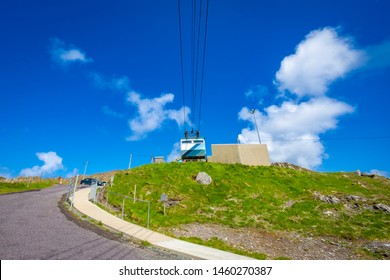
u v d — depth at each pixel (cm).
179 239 1452
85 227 1507
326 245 1736
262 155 4653
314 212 2469
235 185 3294
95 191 2659
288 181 3612
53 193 3334
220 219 2231
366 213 2442
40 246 1070
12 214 1748
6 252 958
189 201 2706
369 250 1648
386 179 4253
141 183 3256
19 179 5650
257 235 1878
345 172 4800
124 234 1400
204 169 3869
